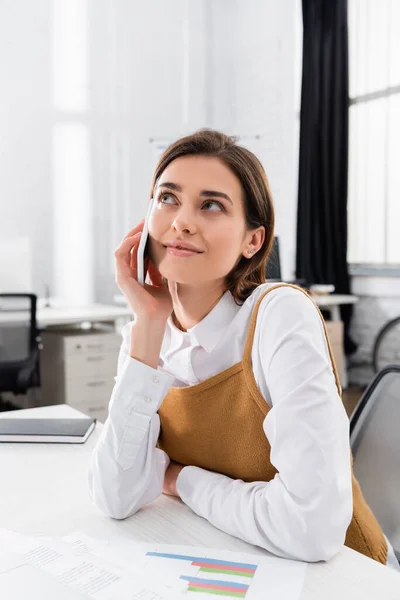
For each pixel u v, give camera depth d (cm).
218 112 563
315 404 74
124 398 84
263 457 81
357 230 473
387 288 444
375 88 453
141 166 519
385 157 449
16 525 80
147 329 86
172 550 71
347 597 62
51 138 478
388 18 439
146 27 521
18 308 315
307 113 469
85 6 490
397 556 97
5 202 461
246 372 81
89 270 495
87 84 493
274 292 83
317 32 460
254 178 81
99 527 79
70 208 487
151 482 85
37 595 60
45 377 364
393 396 107
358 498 89
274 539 71
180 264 78
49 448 112
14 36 461
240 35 553
